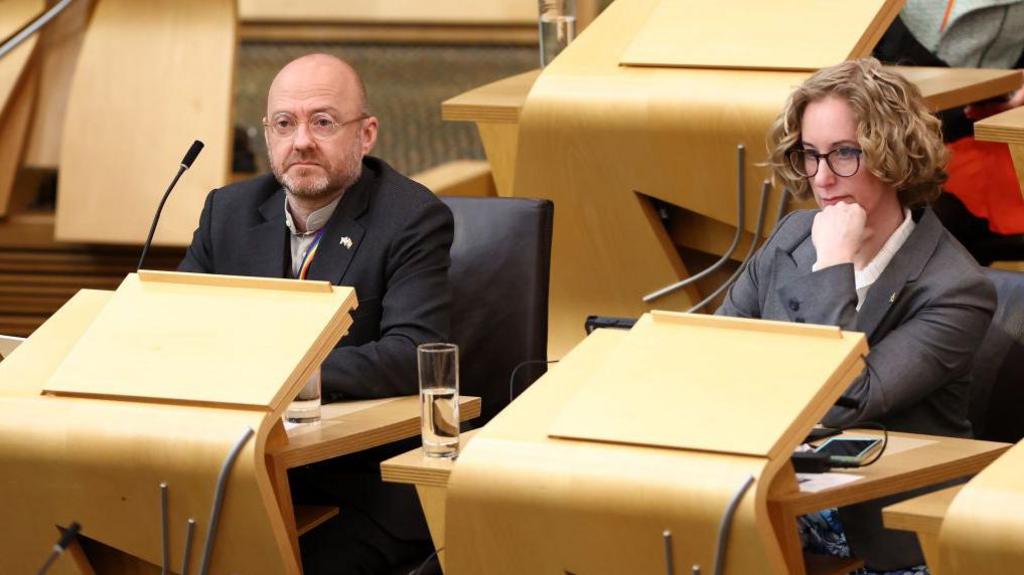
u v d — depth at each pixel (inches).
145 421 238.4
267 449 242.2
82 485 241.8
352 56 891.4
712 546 203.2
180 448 234.5
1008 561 192.9
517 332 308.5
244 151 583.8
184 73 485.7
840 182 257.1
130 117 484.4
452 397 237.5
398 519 281.3
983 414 283.0
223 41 487.8
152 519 240.1
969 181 382.3
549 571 216.5
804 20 331.3
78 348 253.8
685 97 326.6
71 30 500.1
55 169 514.0
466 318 309.4
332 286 251.8
